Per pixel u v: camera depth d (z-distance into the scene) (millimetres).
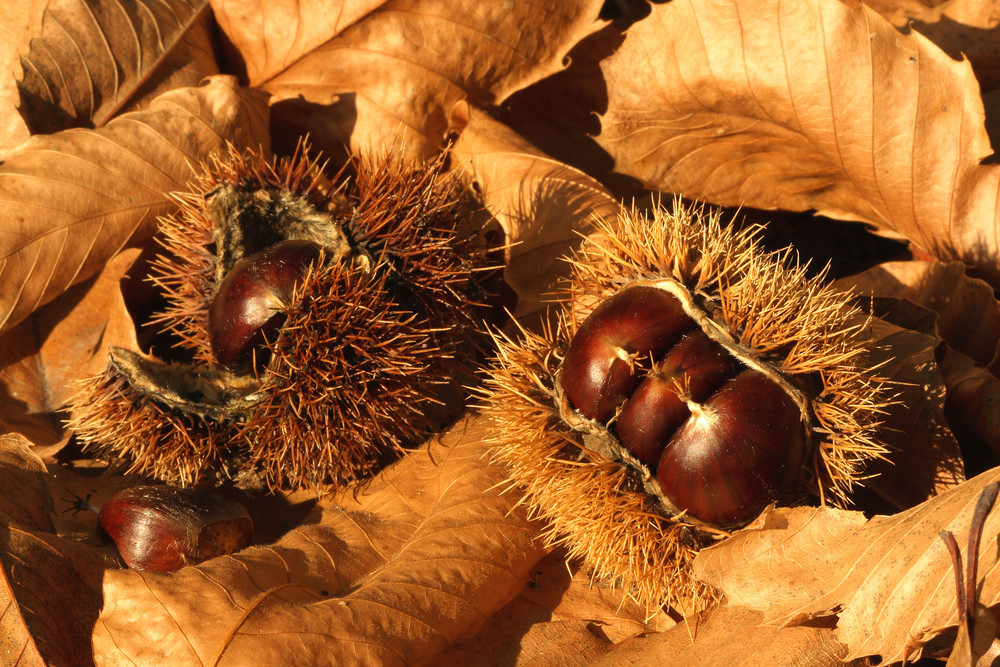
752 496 589
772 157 669
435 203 632
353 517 623
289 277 615
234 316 617
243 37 669
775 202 677
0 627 593
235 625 584
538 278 646
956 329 646
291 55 666
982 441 627
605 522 599
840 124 646
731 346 595
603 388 600
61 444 633
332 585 604
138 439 624
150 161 646
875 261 678
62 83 651
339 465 625
